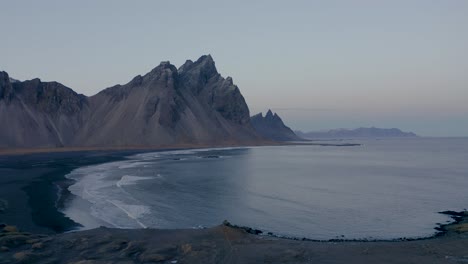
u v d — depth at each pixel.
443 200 45.91
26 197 44.41
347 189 55.41
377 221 34.81
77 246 23.53
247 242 24.69
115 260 20.94
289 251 22.59
